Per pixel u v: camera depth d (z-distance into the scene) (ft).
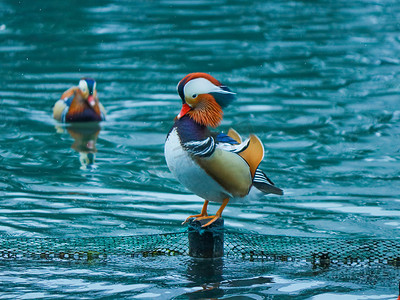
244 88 62.13
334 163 43.24
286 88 62.13
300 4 102.01
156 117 55.06
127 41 81.05
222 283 26.48
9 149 47.03
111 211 35.50
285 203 36.73
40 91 63.72
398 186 38.96
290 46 78.02
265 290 25.70
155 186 39.68
